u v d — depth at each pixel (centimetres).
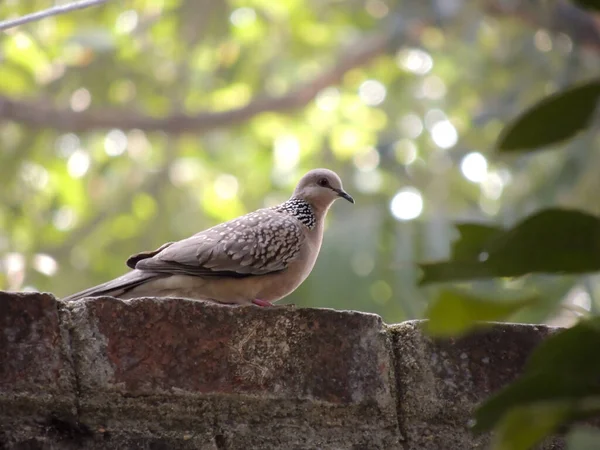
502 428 204
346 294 1548
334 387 416
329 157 2114
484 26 1964
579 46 1789
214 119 1888
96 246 1916
